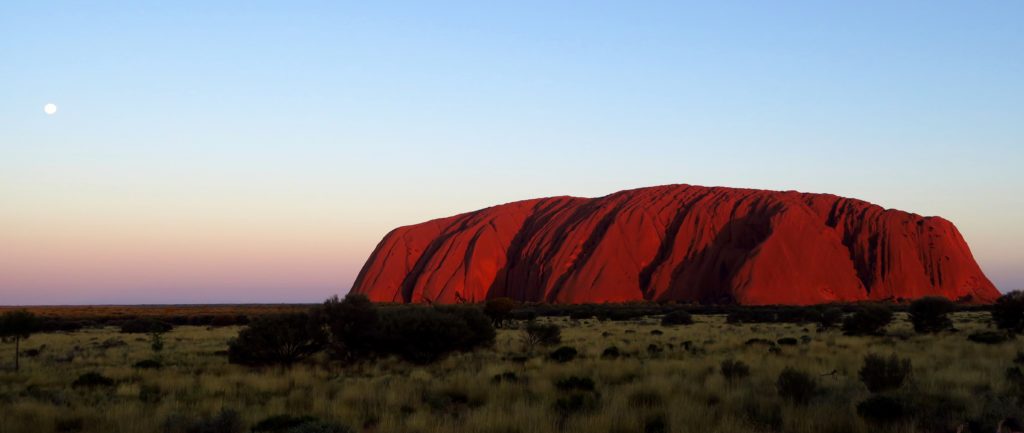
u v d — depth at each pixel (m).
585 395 15.32
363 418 13.67
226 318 70.62
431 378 19.48
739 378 17.14
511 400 15.34
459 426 12.09
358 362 25.16
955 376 16.94
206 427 12.20
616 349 26.72
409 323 24.66
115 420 13.11
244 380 19.70
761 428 11.54
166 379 20.00
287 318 24.94
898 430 11.16
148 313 114.88
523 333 40.19
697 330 45.00
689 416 12.13
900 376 15.33
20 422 12.78
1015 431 11.09
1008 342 28.48
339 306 25.91
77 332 54.84
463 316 29.50
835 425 11.69
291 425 12.23
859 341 30.61
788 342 29.91
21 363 26.05
